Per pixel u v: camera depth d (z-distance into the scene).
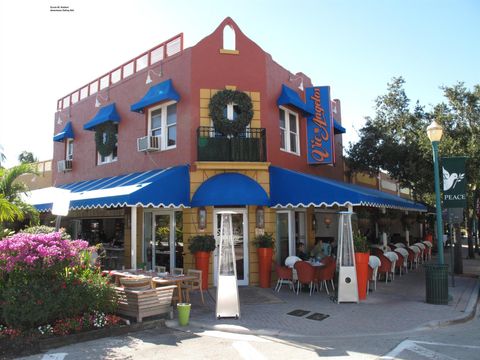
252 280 13.49
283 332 8.26
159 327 8.78
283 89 15.21
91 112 18.72
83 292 8.20
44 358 6.70
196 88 13.88
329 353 6.93
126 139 16.34
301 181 12.76
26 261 7.61
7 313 7.43
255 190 12.80
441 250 11.30
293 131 16.34
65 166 19.81
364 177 23.58
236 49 14.39
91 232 18.81
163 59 15.02
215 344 7.55
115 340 7.77
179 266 13.96
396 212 21.83
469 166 16.08
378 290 12.89
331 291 12.53
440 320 8.99
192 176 13.30
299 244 14.59
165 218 14.58
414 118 19.31
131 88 16.38
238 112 14.23
